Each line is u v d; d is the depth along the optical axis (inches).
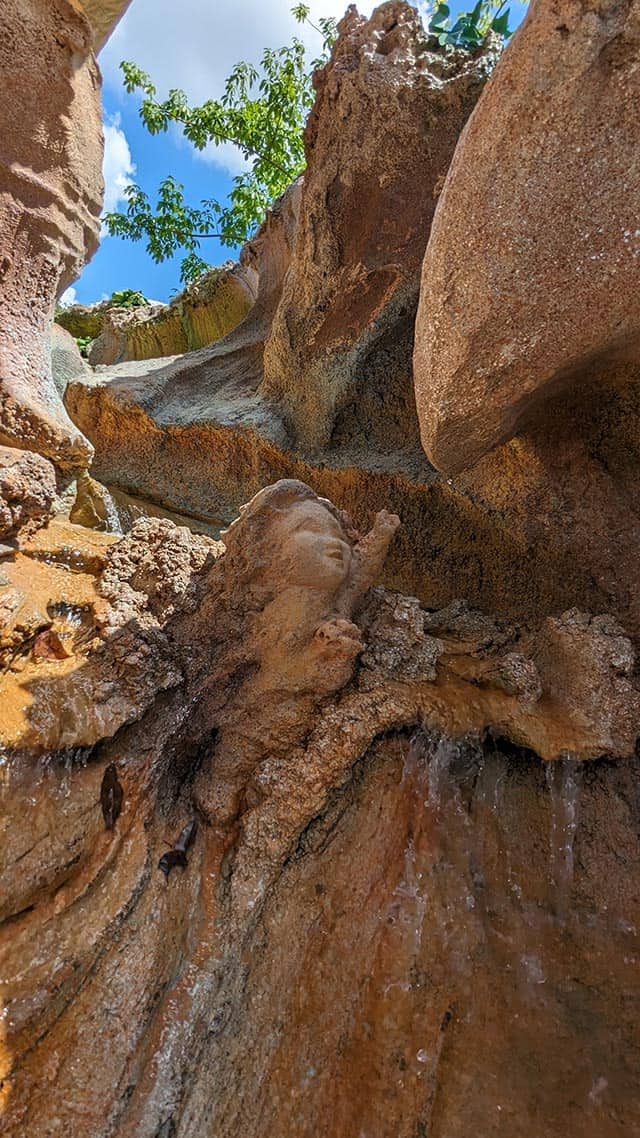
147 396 209.6
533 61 86.0
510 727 118.9
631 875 114.3
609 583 138.9
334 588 118.7
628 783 121.6
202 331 306.8
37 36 131.3
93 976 85.1
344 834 108.2
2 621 101.5
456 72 148.9
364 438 181.5
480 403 104.3
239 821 106.6
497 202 92.0
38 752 92.3
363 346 169.0
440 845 110.2
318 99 165.0
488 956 104.5
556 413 132.5
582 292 91.9
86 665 105.7
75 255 148.1
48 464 126.7
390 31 158.2
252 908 97.0
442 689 121.3
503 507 147.9
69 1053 79.2
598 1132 91.4
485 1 153.5
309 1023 95.1
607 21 81.6
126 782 100.9
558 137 86.6
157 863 97.5
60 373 237.6
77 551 123.8
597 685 121.5
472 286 96.4
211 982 89.9
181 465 208.1
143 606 118.0
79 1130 75.2
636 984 104.7
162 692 109.9
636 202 86.3
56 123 136.7
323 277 171.8
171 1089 81.7
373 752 113.0
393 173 156.6
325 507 130.8
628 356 110.1
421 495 165.6
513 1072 96.0
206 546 131.4
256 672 117.8
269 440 188.5
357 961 100.5
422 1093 92.8
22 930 84.5
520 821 116.2
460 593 162.4
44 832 89.4
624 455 136.3
